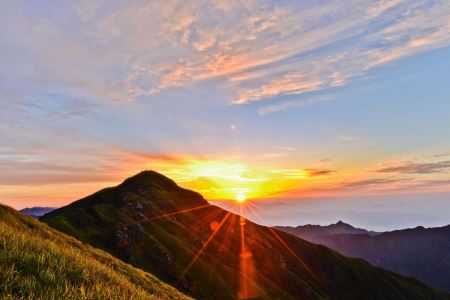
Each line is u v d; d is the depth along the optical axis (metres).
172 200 157.62
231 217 175.00
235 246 150.75
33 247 9.69
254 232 176.12
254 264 147.00
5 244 8.80
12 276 6.73
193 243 123.00
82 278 8.55
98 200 142.88
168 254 95.06
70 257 10.45
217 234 152.50
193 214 157.88
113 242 88.75
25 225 26.73
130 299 8.59
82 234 87.31
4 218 25.06
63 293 6.79
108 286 9.18
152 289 21.31
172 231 119.75
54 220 88.56
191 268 96.31
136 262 85.50
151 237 97.50
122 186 159.12
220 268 109.50
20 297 6.11
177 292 24.69
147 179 170.62
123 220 97.19
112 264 23.81
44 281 7.18
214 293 92.75
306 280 167.75
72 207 141.50
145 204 131.00
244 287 106.25
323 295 161.12
